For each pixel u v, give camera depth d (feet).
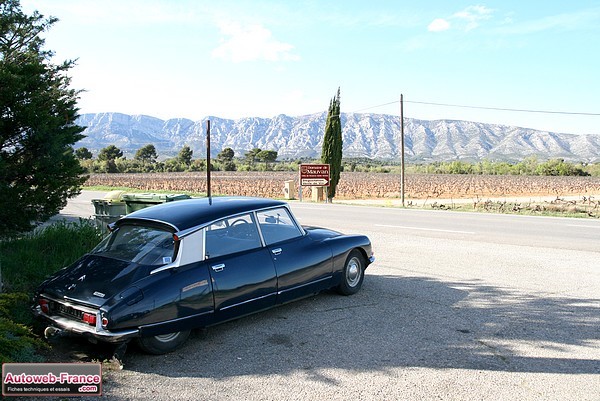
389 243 37.65
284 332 17.37
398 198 116.06
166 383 13.28
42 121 19.83
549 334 17.29
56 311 15.21
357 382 13.39
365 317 19.07
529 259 31.27
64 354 15.19
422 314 19.49
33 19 22.39
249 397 12.48
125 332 13.88
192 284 15.42
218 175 274.98
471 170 331.16
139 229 16.88
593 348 15.99
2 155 20.13
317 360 14.90
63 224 28.99
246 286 17.01
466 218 57.06
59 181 21.56
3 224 20.80
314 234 21.29
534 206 77.87
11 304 16.57
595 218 59.41
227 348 15.88
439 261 30.48
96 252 16.93
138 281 14.60
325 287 20.62
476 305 20.81
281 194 120.67
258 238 18.29
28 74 20.20
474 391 12.90
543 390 13.00
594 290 23.47
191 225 16.26
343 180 209.56
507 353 15.53
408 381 13.47
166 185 161.68
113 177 236.63
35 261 23.07
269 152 502.79
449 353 15.49
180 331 15.34
